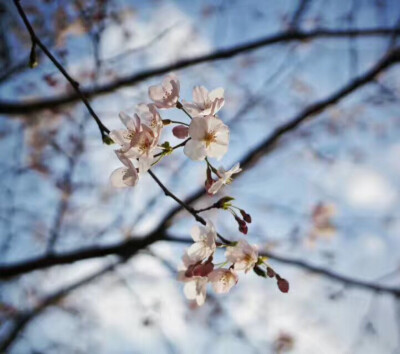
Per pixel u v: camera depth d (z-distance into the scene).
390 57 1.05
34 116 1.21
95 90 0.92
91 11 1.00
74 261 0.86
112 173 0.41
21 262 0.83
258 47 1.05
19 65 0.95
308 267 1.06
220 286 0.41
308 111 1.04
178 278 0.42
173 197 0.42
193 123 0.39
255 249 0.40
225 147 0.40
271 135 1.04
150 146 0.40
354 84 1.04
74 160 1.29
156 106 0.40
